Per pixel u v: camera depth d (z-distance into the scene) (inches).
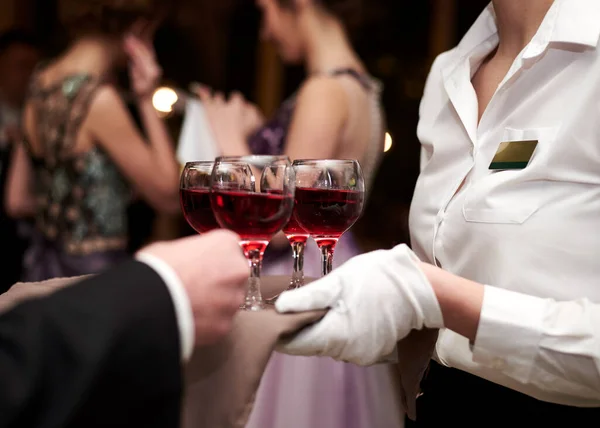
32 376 24.9
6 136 119.3
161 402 27.6
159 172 102.1
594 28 39.8
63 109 98.5
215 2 271.7
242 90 283.7
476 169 45.0
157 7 106.6
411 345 39.7
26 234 114.2
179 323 28.3
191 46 270.5
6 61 139.6
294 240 43.5
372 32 265.4
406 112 271.7
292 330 33.5
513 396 44.0
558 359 36.5
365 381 81.0
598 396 37.7
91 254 99.8
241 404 31.8
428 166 49.2
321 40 87.4
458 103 47.2
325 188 40.3
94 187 99.3
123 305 27.0
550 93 41.6
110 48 102.7
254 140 92.4
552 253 40.0
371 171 90.0
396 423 81.0
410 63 271.3
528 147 41.0
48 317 26.2
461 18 272.7
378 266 36.2
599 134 38.9
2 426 24.2
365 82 87.5
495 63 49.6
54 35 158.4
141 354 26.8
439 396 48.2
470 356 44.1
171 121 172.7
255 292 37.4
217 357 32.4
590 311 36.8
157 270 28.8
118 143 99.1
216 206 36.1
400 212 260.7
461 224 44.0
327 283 35.2
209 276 29.6
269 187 35.7
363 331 35.2
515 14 47.1
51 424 24.5
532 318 36.6
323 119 82.4
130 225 107.3
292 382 80.1
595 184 39.4
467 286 37.4
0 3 216.8
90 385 25.0
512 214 41.0
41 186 103.2
